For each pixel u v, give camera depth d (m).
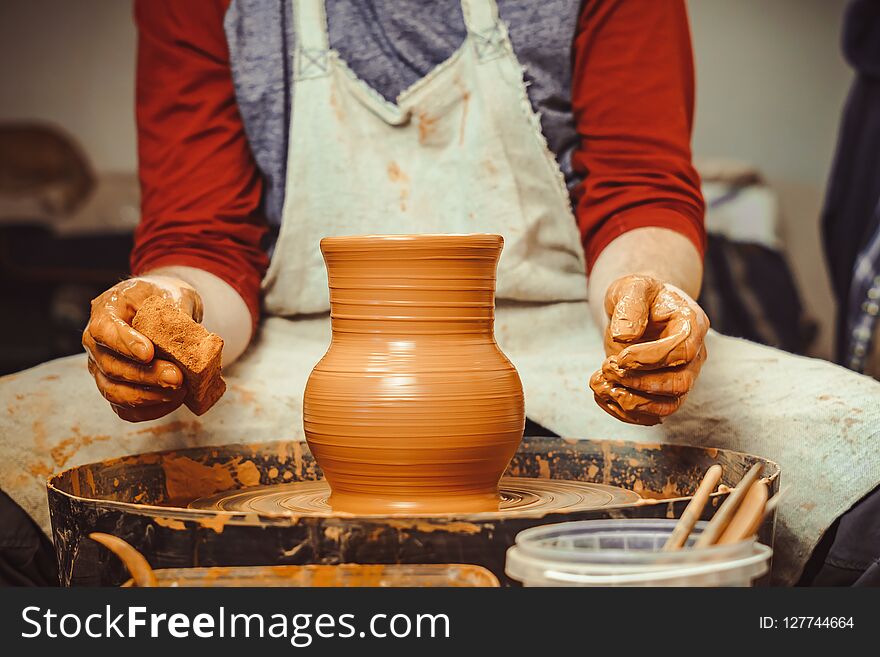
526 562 0.87
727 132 5.96
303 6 1.74
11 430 1.48
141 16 1.85
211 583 0.98
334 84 1.74
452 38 1.71
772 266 4.33
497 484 1.23
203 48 1.78
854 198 3.00
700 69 5.92
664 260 1.52
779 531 1.45
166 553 0.99
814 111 5.93
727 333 4.20
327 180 1.74
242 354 1.74
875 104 2.94
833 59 5.89
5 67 6.25
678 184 1.65
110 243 4.79
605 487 1.38
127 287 1.26
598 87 1.73
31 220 5.18
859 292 2.84
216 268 1.68
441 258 1.14
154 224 1.74
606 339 1.22
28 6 6.23
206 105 1.78
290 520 0.96
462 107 1.73
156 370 1.14
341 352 1.18
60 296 4.68
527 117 1.72
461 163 1.73
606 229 1.64
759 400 1.50
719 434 1.51
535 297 1.76
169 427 1.57
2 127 5.96
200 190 1.75
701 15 5.88
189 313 1.30
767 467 1.22
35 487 1.48
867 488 1.38
